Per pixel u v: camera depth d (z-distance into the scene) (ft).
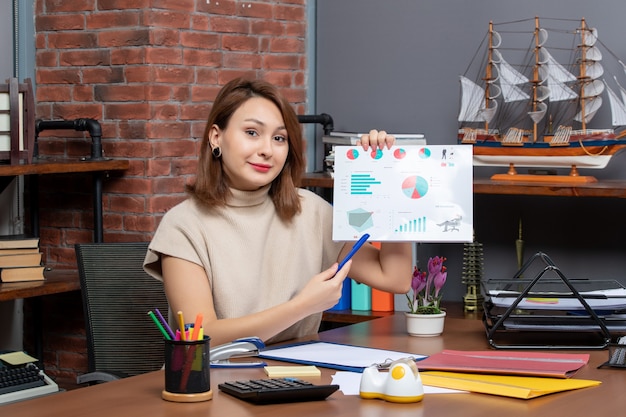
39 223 13.80
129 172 12.76
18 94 11.33
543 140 12.26
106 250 9.99
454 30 13.29
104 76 12.96
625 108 11.88
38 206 13.58
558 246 12.62
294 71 14.34
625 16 12.05
